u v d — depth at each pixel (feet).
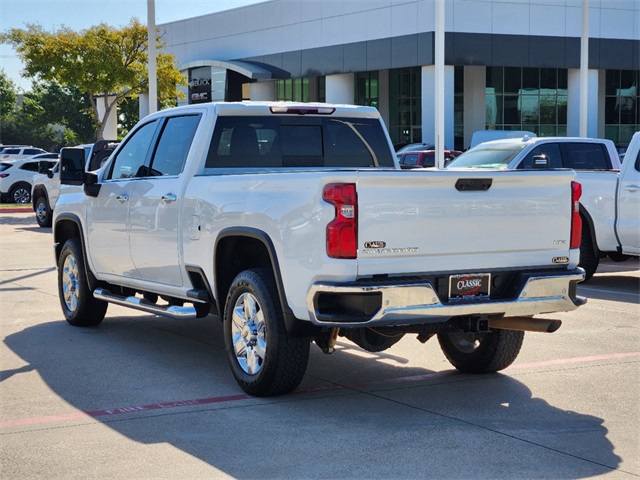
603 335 30.99
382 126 28.53
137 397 22.79
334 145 27.66
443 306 20.56
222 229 23.30
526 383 24.20
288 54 161.79
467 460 17.84
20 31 125.90
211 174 25.71
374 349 22.95
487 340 24.58
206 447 18.70
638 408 21.70
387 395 22.94
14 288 43.09
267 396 22.67
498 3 139.33
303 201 20.66
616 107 170.40
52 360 27.12
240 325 23.16
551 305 22.25
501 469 17.33
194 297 25.26
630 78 171.12
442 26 60.18
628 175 42.47
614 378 24.75
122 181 28.89
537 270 22.39
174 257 25.84
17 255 58.34
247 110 26.14
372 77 166.61
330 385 24.04
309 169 27.07
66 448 18.69
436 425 20.24
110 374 25.30
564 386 23.86
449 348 25.54
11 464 17.67
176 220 25.57
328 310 20.38
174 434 19.61
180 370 25.81
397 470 17.26
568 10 145.38
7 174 118.11
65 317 33.60
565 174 22.59
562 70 159.53
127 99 274.57
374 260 20.17
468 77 155.02
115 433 19.71
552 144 47.26
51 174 79.56
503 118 156.97
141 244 27.50
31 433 19.74
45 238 71.05
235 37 174.40
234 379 24.73
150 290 27.94
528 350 28.53
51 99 292.61
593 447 18.70
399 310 20.01
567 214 22.81
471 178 21.07
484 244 21.50
